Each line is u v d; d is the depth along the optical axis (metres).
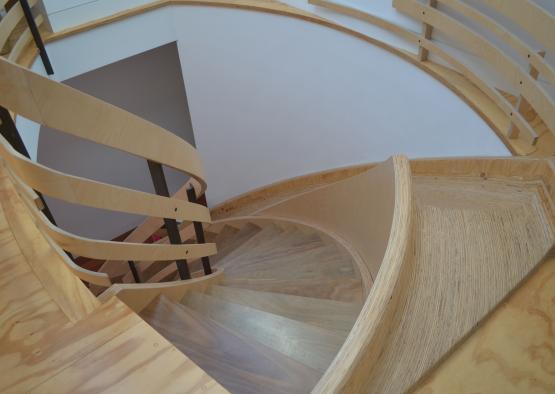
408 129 3.06
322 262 2.62
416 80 2.85
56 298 1.23
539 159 1.78
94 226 5.24
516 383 0.91
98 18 3.46
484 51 2.20
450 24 2.39
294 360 1.45
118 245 1.52
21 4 2.80
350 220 2.67
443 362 0.95
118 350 1.08
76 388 1.00
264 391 1.34
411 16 2.79
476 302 1.05
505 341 0.98
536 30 1.69
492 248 1.19
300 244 3.14
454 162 2.44
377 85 3.15
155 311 1.77
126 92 4.72
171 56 4.78
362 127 3.44
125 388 0.99
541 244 1.15
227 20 3.73
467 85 2.56
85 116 1.14
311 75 3.57
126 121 1.26
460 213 1.37
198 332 1.65
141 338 1.10
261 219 4.10
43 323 1.16
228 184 4.89
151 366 1.03
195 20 3.84
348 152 3.68
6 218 1.50
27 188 1.33
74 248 1.37
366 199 2.23
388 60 2.99
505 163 1.99
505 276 1.10
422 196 1.94
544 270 1.13
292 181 4.30
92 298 1.22
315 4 3.29
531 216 1.26
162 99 4.97
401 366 0.92
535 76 2.04
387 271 1.04
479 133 2.49
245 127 4.32
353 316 1.84
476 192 1.81
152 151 1.42
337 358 0.83
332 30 3.24
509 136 2.22
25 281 1.28
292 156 4.19
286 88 3.79
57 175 1.20
